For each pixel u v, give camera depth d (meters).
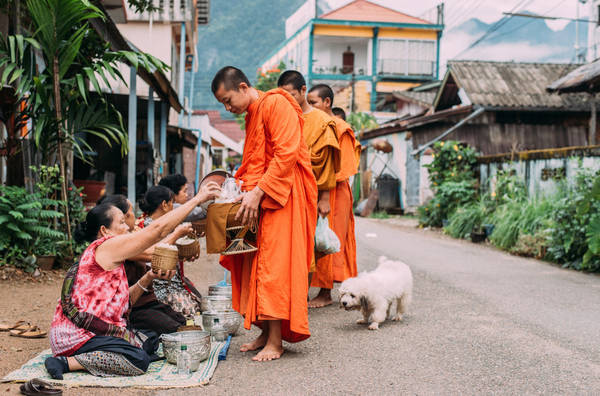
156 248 3.62
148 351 3.77
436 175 15.17
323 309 5.60
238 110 3.92
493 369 3.65
